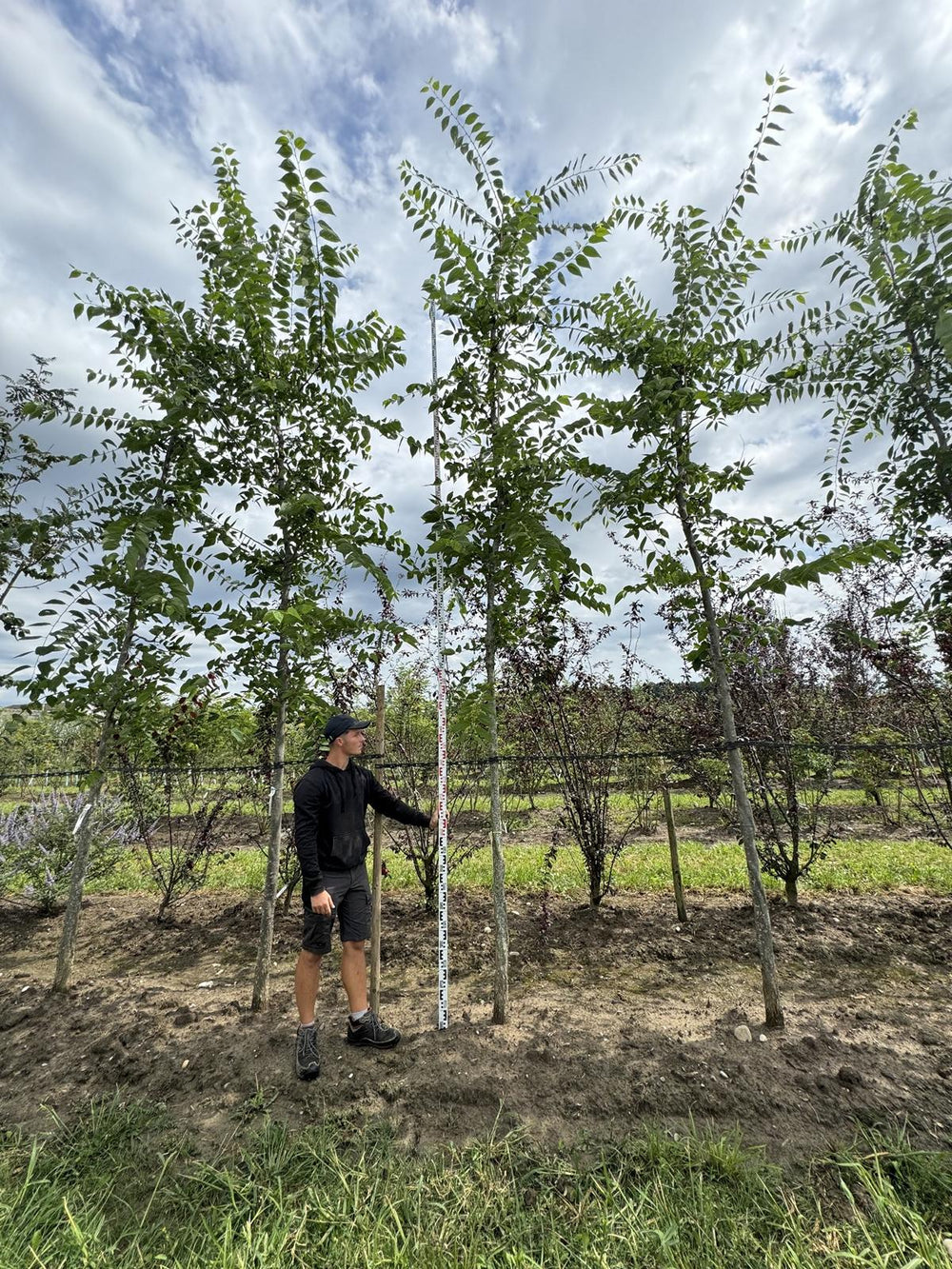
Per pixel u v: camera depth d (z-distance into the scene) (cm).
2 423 520
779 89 304
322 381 397
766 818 538
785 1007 345
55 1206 214
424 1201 214
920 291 334
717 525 361
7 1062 329
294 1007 370
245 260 348
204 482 404
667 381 325
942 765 525
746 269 342
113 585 389
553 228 337
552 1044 308
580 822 566
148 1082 299
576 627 559
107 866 671
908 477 376
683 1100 261
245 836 870
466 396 364
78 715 406
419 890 626
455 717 336
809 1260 180
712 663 364
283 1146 246
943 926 472
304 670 412
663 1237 188
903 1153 221
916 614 418
